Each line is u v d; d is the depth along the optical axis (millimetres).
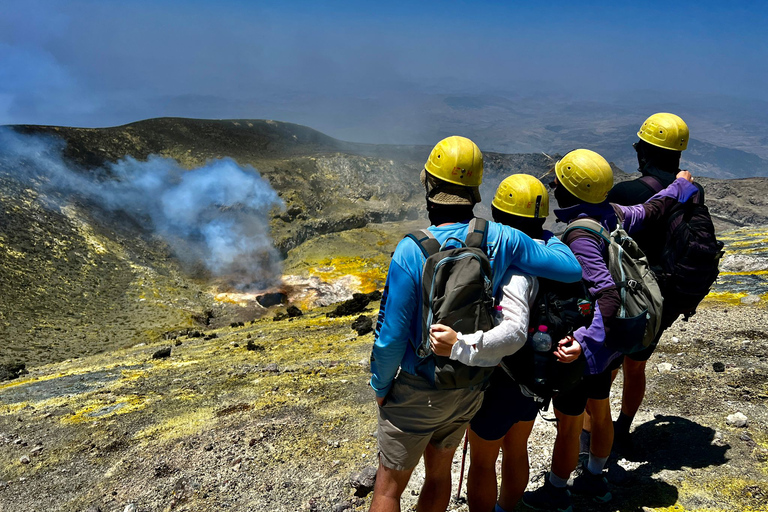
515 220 2703
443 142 2391
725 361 5730
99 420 6664
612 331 2779
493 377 2656
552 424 4750
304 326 13930
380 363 2207
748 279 9430
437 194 2361
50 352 41562
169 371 9492
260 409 6258
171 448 5402
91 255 63438
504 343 2141
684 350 6324
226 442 5324
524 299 2273
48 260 59281
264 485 4387
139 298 57938
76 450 5711
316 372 7695
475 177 2357
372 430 5246
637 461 3896
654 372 5715
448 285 2078
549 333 2449
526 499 3379
